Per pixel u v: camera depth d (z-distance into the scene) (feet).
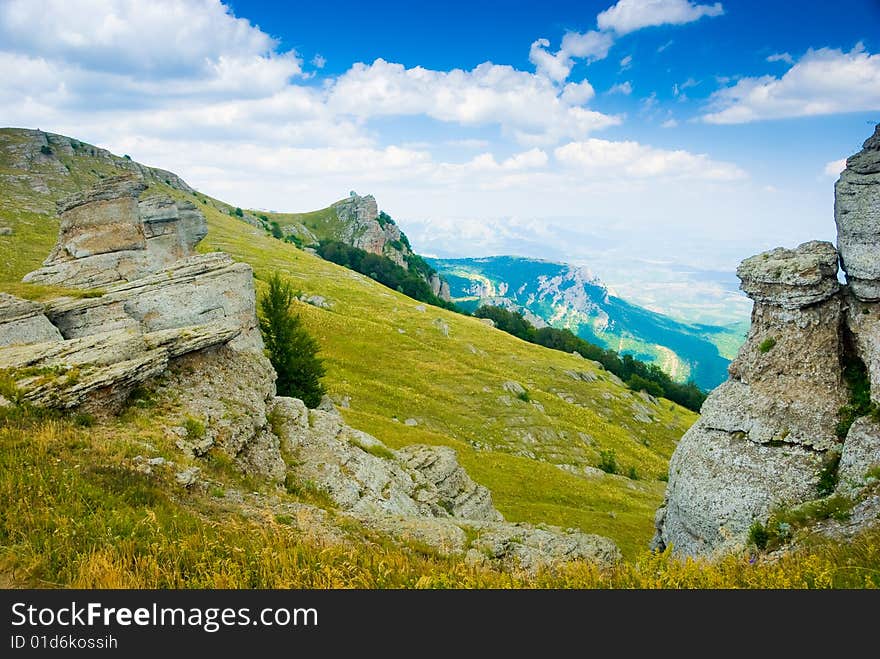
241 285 172.55
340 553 48.14
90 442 60.80
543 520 157.38
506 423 265.75
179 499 56.95
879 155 77.46
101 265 171.42
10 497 45.29
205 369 95.40
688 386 525.75
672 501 90.02
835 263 83.76
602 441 283.18
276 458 86.69
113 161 621.31
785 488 75.82
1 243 312.50
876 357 75.87
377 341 343.05
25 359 76.28
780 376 83.10
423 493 110.83
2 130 550.77
